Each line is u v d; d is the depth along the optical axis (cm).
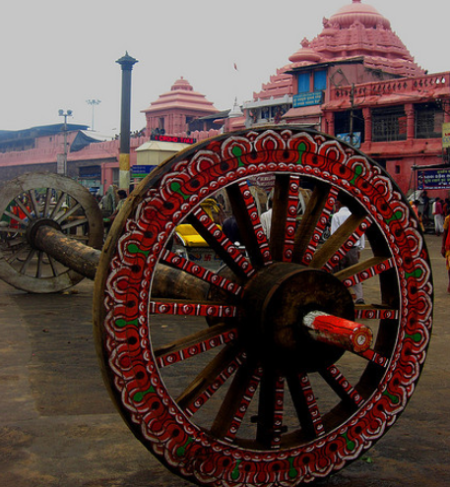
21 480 277
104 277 205
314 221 245
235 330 232
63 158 4409
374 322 682
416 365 252
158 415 216
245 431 341
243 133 222
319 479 239
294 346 219
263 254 234
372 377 254
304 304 220
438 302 805
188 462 220
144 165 1639
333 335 200
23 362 473
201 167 217
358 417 244
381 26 3478
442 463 302
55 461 298
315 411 238
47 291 796
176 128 4678
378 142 2834
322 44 3325
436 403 396
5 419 353
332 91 3006
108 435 332
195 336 239
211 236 225
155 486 273
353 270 248
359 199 241
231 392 242
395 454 312
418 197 2516
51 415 361
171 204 214
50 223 777
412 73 3331
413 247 250
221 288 229
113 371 207
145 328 213
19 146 5856
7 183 759
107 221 1120
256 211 232
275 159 228
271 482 231
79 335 568
